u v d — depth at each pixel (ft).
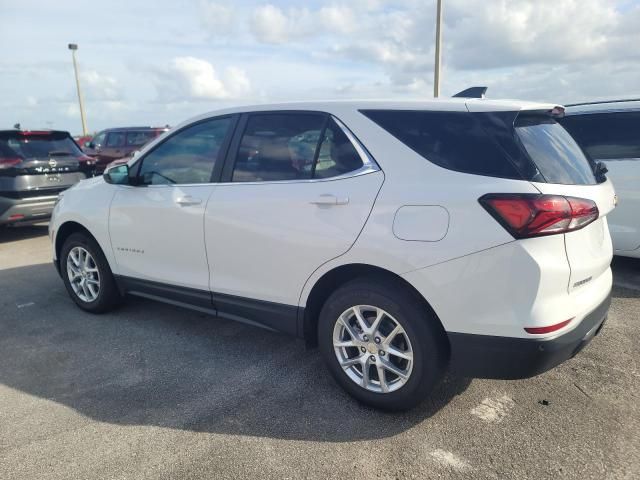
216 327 14.23
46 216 26.08
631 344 12.31
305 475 8.07
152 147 13.07
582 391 10.30
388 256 8.91
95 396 10.62
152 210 12.72
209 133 12.05
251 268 11.02
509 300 8.10
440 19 46.21
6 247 25.26
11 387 11.10
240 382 11.09
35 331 14.16
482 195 8.20
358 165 9.57
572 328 8.36
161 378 11.35
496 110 8.80
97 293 15.03
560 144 9.55
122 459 8.57
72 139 28.37
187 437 9.12
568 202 8.11
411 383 9.13
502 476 7.95
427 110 9.30
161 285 13.06
